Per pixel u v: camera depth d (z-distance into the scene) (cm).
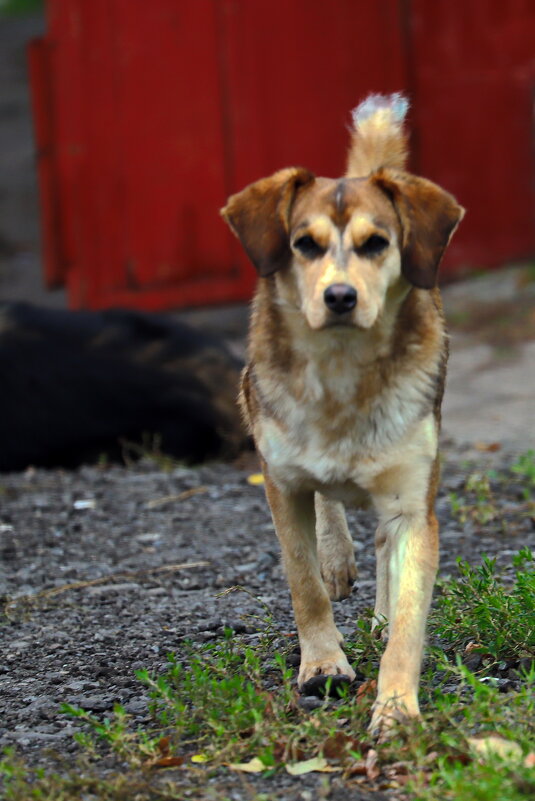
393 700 654
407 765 607
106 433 1450
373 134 880
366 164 878
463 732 620
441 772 586
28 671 800
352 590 912
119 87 2150
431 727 636
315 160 2164
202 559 1041
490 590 816
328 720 657
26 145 3516
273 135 2155
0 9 4953
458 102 2205
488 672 734
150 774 630
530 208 2238
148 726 697
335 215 724
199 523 1156
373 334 710
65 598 957
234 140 2152
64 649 837
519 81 2200
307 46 2148
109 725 676
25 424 1434
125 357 1461
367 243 722
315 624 741
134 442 1462
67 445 1446
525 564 947
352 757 625
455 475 1274
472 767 591
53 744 683
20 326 1455
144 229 2180
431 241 743
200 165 2162
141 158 2166
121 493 1279
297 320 727
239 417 1455
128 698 742
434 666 750
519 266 2234
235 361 1503
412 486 711
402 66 2178
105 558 1063
